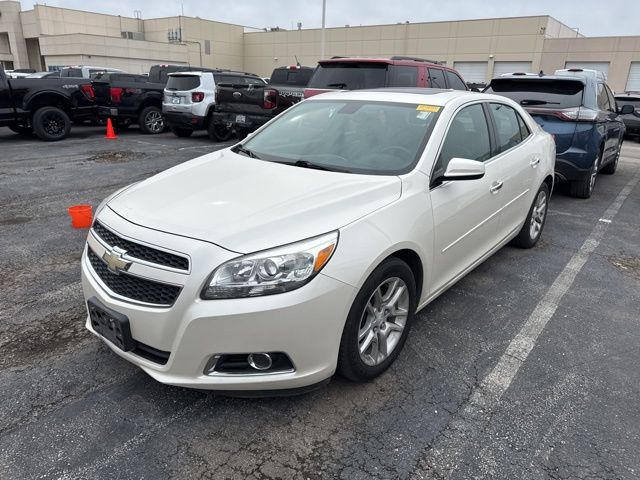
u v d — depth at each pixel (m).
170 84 12.95
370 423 2.62
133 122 15.00
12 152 10.50
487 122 4.10
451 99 3.78
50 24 50.59
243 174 3.18
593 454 2.45
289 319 2.32
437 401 2.80
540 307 3.97
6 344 3.27
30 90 11.72
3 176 8.14
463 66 39.38
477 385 2.96
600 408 2.79
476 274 4.57
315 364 2.47
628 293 4.29
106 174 8.49
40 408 2.67
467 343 3.41
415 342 3.40
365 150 3.41
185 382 2.39
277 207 2.62
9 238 5.25
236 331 2.29
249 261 2.30
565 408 2.78
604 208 7.10
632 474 2.34
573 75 7.42
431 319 3.72
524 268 4.75
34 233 5.43
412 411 2.72
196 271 2.30
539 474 2.32
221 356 2.37
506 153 4.30
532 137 4.98
